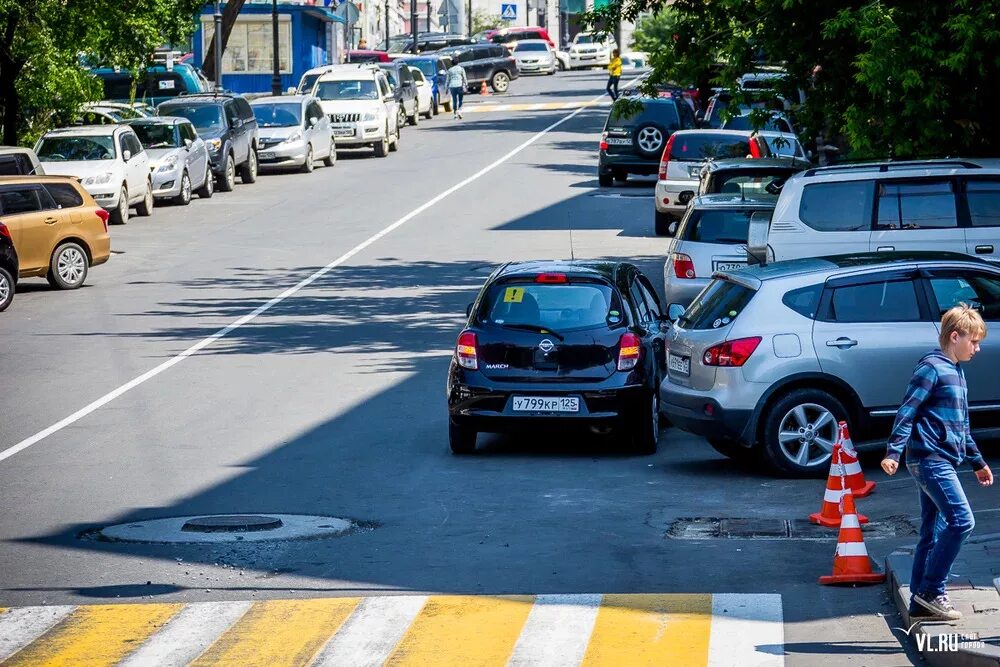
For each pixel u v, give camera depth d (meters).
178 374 34.22
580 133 101.38
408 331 39.94
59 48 64.88
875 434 23.56
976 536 18.33
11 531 21.00
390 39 156.38
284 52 129.50
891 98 32.94
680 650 14.89
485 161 86.75
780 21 35.44
